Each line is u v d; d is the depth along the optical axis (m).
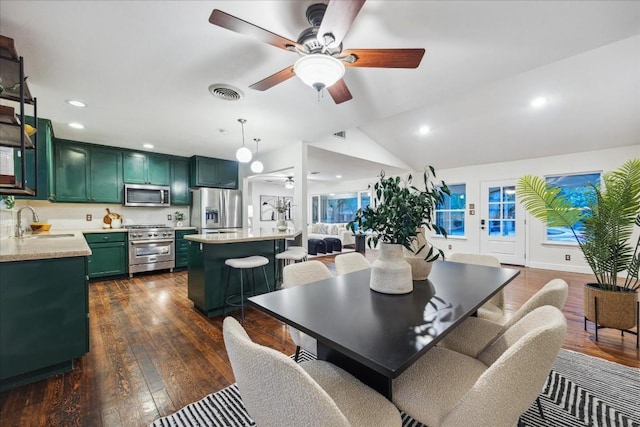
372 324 1.01
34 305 1.75
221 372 1.91
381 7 1.43
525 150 5.16
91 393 1.68
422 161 6.39
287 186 6.57
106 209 4.77
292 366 0.62
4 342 1.66
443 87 2.36
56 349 1.82
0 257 1.63
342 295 1.37
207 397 1.65
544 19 1.52
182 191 5.37
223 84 2.29
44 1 1.38
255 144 4.33
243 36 1.68
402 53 1.49
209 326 2.68
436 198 1.42
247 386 0.72
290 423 0.65
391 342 0.86
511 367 0.73
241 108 2.82
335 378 1.06
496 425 0.76
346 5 1.14
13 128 1.74
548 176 5.25
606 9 1.45
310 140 4.11
